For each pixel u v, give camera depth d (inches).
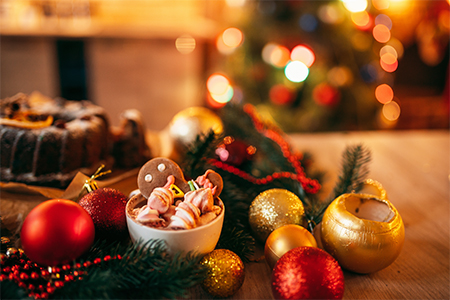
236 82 53.6
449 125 74.7
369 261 18.1
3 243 19.0
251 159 25.8
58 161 23.4
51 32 59.6
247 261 19.5
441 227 23.0
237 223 20.7
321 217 20.4
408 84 84.4
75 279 16.6
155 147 28.8
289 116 54.6
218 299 17.9
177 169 18.6
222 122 28.4
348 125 57.7
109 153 26.2
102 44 61.4
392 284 18.9
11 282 16.3
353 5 45.9
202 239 17.2
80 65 63.2
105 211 18.4
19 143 22.9
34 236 16.3
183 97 65.9
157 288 16.3
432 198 26.0
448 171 29.7
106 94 65.1
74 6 69.6
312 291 15.9
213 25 67.8
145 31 62.4
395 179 28.4
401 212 24.5
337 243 18.3
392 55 53.5
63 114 26.4
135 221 17.2
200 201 17.5
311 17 49.2
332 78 51.7
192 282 16.3
